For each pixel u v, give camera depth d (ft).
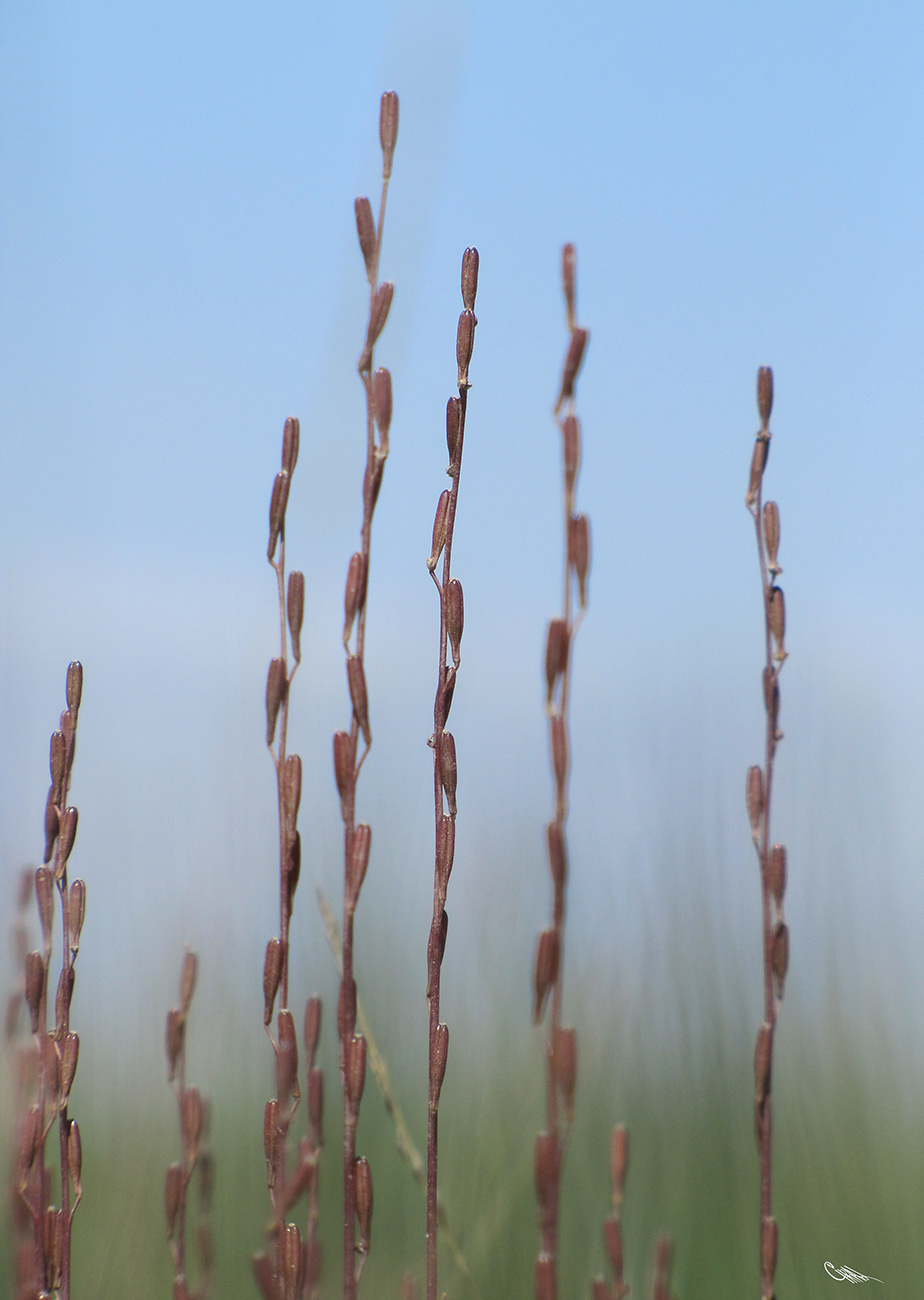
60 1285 2.11
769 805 2.13
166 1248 2.61
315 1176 2.13
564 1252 2.49
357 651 2.08
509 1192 2.49
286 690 2.10
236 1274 2.55
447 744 2.06
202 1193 2.26
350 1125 2.08
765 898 2.13
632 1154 2.53
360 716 2.08
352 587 2.08
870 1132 2.52
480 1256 2.48
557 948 2.05
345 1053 2.07
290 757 2.10
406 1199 2.55
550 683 2.05
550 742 2.05
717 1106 2.52
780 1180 2.51
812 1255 2.46
